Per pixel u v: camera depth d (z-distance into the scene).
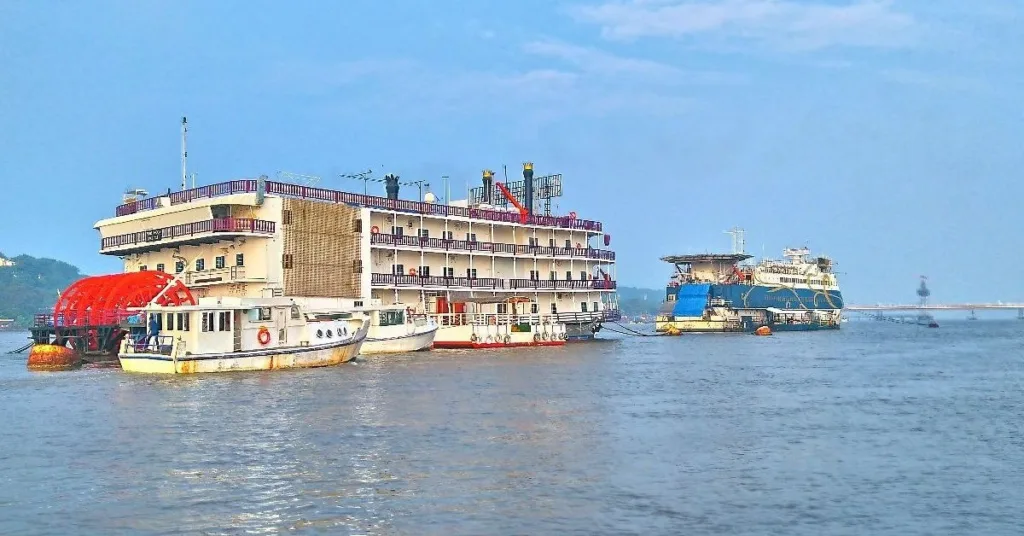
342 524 22.12
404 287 96.19
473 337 95.69
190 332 59.44
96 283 76.06
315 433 34.66
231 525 22.02
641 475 27.67
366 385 52.41
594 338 124.81
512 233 114.25
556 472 27.94
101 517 22.73
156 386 51.78
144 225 91.25
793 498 25.03
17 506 23.78
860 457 30.97
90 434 34.59
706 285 152.38
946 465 29.70
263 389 49.84
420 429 35.78
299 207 85.31
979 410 44.03
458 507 23.69
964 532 21.95
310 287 85.94
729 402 46.62
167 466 28.53
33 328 74.12
